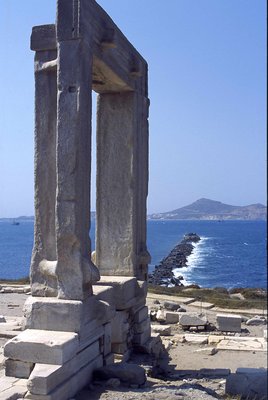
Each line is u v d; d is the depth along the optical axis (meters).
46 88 10.66
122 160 13.30
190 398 8.67
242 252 102.12
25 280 30.62
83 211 10.06
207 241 139.62
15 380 8.95
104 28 11.32
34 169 10.63
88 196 10.34
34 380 8.35
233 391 9.68
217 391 10.08
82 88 10.07
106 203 13.39
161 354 14.24
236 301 24.73
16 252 79.19
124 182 13.27
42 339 9.08
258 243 130.62
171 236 166.25
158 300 24.12
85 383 9.70
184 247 106.50
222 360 13.91
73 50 10.09
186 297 25.94
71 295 9.80
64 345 8.89
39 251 10.47
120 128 13.34
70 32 10.11
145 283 13.48
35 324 9.73
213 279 60.88
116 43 11.38
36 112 10.67
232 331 18.00
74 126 9.93
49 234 10.48
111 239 13.32
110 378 9.97
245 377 9.69
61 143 9.96
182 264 78.44
